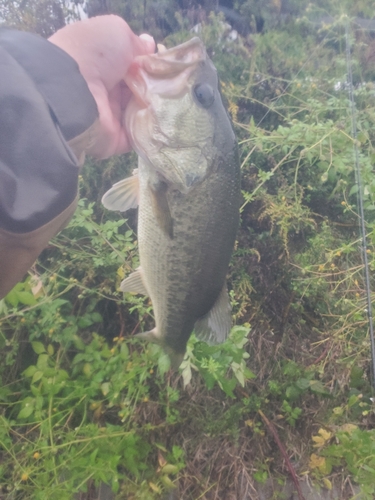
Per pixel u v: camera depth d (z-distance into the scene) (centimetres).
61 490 45
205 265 37
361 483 49
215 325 40
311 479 58
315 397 60
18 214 20
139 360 52
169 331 39
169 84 33
